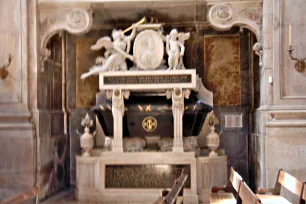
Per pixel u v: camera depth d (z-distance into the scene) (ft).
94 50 37.06
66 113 37.04
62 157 35.91
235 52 36.01
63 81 37.14
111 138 33.01
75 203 30.53
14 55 31.12
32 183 30.27
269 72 29.89
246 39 35.86
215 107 36.04
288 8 29.71
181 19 35.55
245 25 31.07
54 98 34.94
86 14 31.86
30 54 31.42
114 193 30.60
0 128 30.37
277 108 29.19
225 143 35.99
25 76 30.94
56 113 34.76
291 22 29.66
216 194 24.43
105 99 35.68
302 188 19.85
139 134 32.37
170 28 36.78
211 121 32.09
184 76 30.94
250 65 35.63
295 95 29.45
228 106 35.96
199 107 31.50
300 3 29.58
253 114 34.04
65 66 37.27
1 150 30.45
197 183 30.37
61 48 36.91
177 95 30.76
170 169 30.53
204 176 30.58
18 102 30.89
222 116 36.01
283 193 27.94
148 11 33.37
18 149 30.35
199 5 31.83
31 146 30.27
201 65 36.27
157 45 32.63
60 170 35.42
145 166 30.71
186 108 31.53
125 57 32.76
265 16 30.12
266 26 30.07
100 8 32.37
